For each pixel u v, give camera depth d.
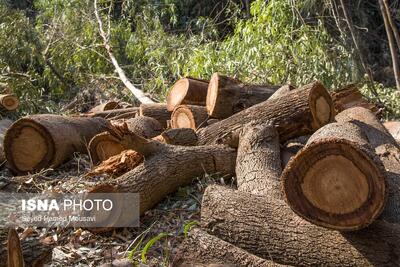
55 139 5.73
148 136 6.23
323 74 9.23
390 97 9.73
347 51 9.64
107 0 12.10
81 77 11.50
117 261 3.81
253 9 9.79
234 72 9.26
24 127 5.78
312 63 9.26
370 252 3.20
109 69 11.77
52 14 12.34
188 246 3.60
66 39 11.69
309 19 10.70
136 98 10.45
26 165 5.80
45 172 5.68
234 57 9.55
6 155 5.83
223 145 5.32
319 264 3.32
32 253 3.42
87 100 10.88
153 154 4.85
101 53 11.77
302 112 5.23
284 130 5.27
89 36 11.74
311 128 5.29
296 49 9.30
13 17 11.45
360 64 9.99
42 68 11.91
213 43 9.99
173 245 4.11
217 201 3.72
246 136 5.04
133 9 12.23
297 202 3.27
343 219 3.19
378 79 13.11
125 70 11.72
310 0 10.08
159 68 10.41
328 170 3.22
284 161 5.01
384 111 9.23
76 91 11.41
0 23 11.35
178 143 5.44
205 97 6.95
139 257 4.01
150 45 11.31
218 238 3.63
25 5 14.88
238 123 5.40
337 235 3.32
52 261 3.99
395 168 4.71
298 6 9.91
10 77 10.16
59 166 5.88
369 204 3.15
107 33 11.55
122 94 10.70
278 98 5.39
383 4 8.83
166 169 4.73
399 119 9.12
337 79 9.34
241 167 4.80
